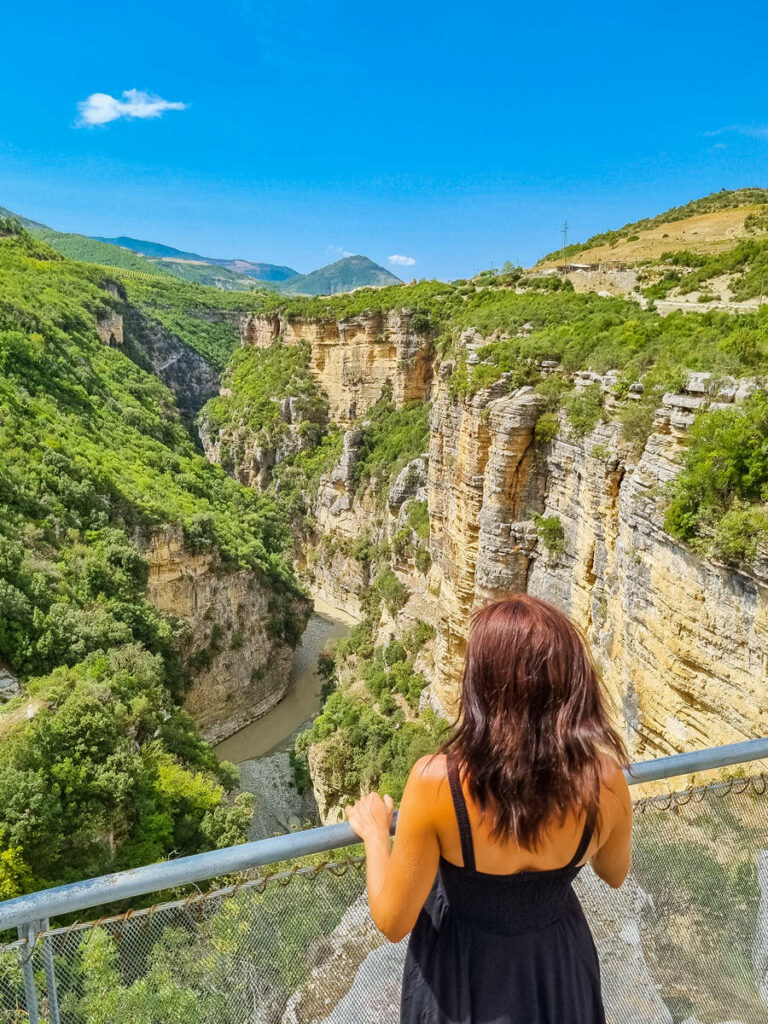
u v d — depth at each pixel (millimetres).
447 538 37719
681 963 4781
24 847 21328
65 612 32406
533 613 3271
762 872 4957
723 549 15828
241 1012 3938
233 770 37562
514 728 3033
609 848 3475
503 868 3154
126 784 24688
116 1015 3740
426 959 3504
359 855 4367
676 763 4395
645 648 19219
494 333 44844
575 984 3430
